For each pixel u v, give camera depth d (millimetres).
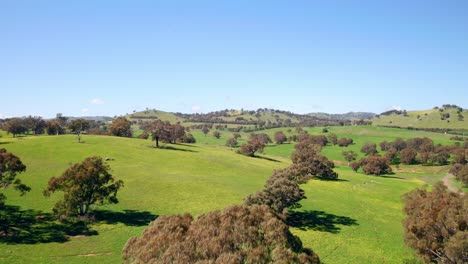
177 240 25922
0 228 53219
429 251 43219
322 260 51750
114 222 61281
